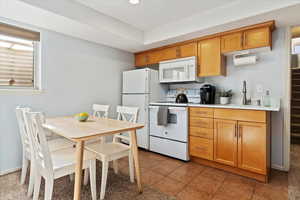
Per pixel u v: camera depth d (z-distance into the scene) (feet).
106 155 5.39
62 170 4.50
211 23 7.64
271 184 6.30
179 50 9.96
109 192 5.67
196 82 10.34
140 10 7.68
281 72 7.63
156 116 9.56
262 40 7.25
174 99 11.20
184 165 8.02
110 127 5.33
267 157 6.46
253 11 6.51
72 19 6.79
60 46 8.38
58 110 8.36
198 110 8.13
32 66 7.77
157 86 10.74
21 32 7.11
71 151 5.64
